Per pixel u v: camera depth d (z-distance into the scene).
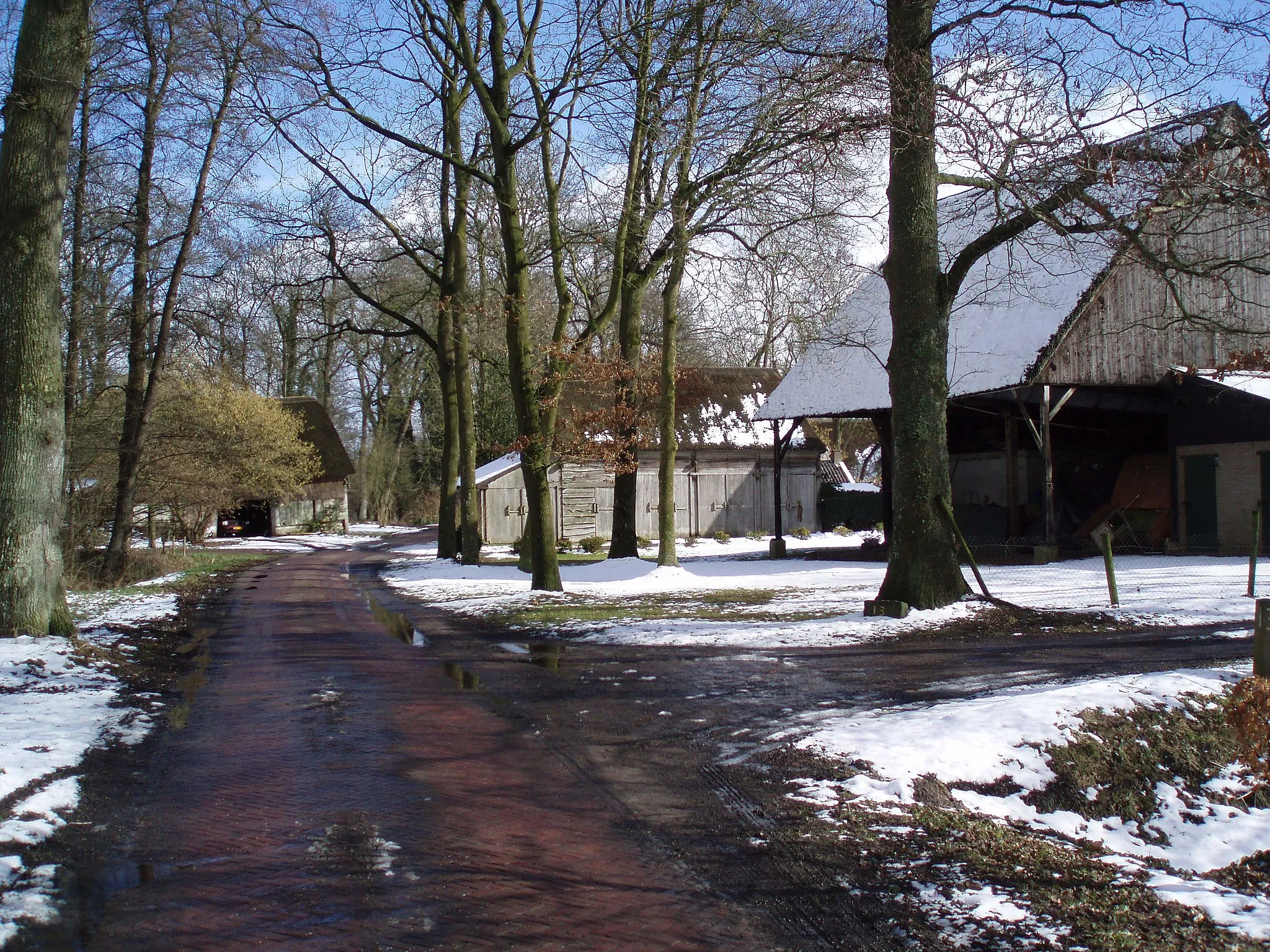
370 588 23.97
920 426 14.72
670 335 22.83
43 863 5.66
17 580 11.88
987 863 5.59
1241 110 12.77
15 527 11.90
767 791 6.84
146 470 30.00
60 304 12.44
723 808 6.54
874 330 29.12
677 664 11.70
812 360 31.58
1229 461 23.58
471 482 29.62
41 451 12.08
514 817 6.44
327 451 59.97
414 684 10.88
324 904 5.11
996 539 30.92
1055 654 11.43
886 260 15.41
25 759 7.36
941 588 14.61
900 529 14.84
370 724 9.02
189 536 43.38
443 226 29.00
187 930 4.81
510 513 43.06
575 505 42.16
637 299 24.47
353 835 6.11
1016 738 7.74
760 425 44.22
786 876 5.42
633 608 17.23
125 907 5.08
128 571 26.47
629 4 17.41
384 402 71.31
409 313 43.91
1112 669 10.44
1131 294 23.81
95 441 25.52
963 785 7.12
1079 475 30.81
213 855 5.81
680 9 16.47
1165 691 8.98
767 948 4.60
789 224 19.89
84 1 12.19
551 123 18.22
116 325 25.23
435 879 5.42
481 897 5.18
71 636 12.33
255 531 57.78
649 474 42.66
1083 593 16.66
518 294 20.06
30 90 11.88
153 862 5.70
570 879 5.42
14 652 10.89
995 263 25.89
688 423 43.16
